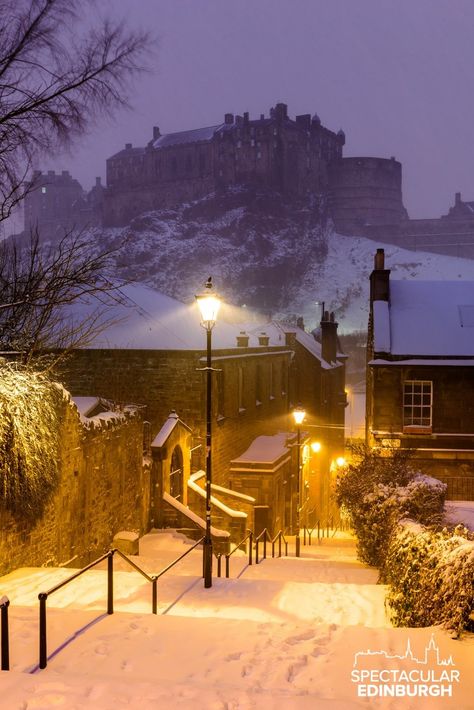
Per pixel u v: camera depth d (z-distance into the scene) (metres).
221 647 8.06
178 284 155.25
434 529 11.80
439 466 27.22
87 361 27.27
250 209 165.00
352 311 150.62
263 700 6.28
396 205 184.38
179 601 11.70
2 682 6.49
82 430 17.31
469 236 170.25
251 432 34.28
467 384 27.08
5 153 9.44
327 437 46.19
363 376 95.81
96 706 6.00
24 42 8.59
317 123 181.75
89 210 193.75
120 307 28.95
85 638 8.28
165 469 24.45
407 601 10.31
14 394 13.11
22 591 11.91
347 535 34.59
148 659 7.64
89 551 17.83
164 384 27.42
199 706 6.08
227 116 181.25
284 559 20.58
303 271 162.62
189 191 174.12
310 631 8.65
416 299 29.64
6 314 16.41
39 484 14.21
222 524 26.53
